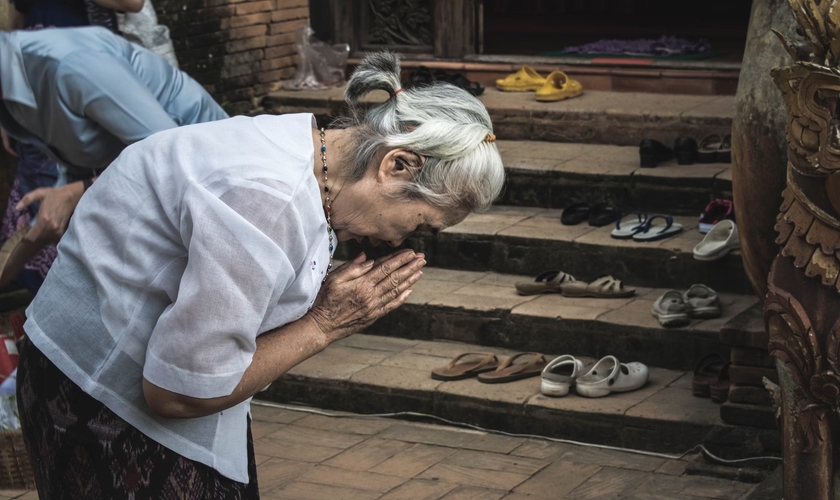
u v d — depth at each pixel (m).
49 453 2.41
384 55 2.36
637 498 3.97
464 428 4.68
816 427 2.96
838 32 2.70
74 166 4.05
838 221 2.82
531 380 4.75
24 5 4.80
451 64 7.57
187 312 2.13
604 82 7.23
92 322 2.32
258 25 7.43
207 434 2.39
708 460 4.15
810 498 3.01
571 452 4.39
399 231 2.37
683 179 5.66
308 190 2.24
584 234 5.52
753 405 4.13
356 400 4.89
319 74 7.64
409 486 4.16
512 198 6.11
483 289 5.42
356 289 2.38
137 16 5.90
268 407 5.02
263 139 2.28
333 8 7.79
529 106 6.71
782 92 2.84
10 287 5.76
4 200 5.90
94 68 3.80
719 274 5.11
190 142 2.29
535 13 10.88
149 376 2.18
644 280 5.29
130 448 2.33
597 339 4.91
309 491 4.15
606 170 5.86
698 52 7.79
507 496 4.04
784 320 2.93
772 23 3.30
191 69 6.96
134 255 2.26
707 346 4.68
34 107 3.90
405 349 5.23
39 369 2.41
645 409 4.39
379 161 2.29
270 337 2.33
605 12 10.80
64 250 2.38
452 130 2.28
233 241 2.13
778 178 3.28
